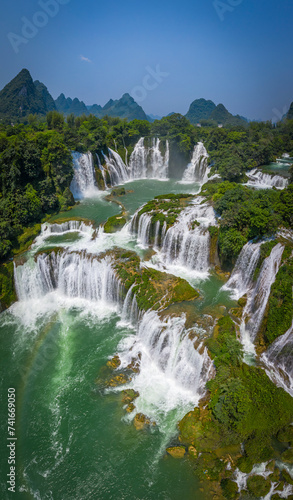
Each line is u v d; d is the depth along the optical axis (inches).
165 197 2447.1
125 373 1374.3
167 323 1421.0
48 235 2239.2
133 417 1194.0
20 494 1003.9
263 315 1353.3
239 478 967.6
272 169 3061.0
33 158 2395.4
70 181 2741.1
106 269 1806.1
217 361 1202.0
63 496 991.0
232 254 1694.1
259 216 1569.9
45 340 1590.8
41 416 1232.8
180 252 1913.1
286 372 1221.1
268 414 1055.0
